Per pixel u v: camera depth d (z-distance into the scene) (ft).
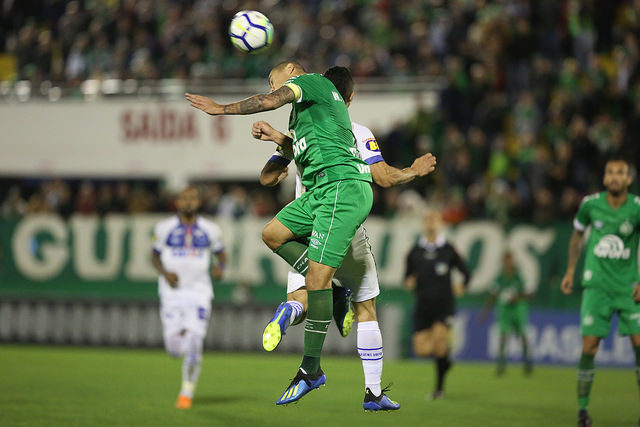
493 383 143.13
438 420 103.71
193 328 111.45
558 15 215.51
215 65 217.77
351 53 215.31
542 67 203.51
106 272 195.62
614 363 166.71
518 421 103.55
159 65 225.56
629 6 224.53
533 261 174.50
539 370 163.53
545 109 201.87
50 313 191.01
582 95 201.16
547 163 186.70
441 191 187.01
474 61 207.72
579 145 190.08
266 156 195.21
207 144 197.77
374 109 194.49
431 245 131.54
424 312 129.90
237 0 237.45
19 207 213.25
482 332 173.47
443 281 129.59
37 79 231.09
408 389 134.41
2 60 249.96
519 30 211.00
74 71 232.73
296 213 70.33
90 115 203.10
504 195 181.47
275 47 224.74
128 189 211.61
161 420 99.50
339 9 230.48
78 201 209.87
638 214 96.32
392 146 195.42
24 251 199.41
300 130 69.00
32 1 257.55
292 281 73.51
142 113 200.85
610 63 222.89
